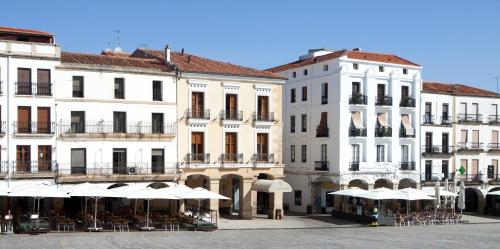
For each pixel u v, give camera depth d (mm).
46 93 48531
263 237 41562
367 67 64250
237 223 52312
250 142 56812
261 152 57625
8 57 47250
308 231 47031
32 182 47500
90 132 49875
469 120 70938
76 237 38906
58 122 48906
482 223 58312
